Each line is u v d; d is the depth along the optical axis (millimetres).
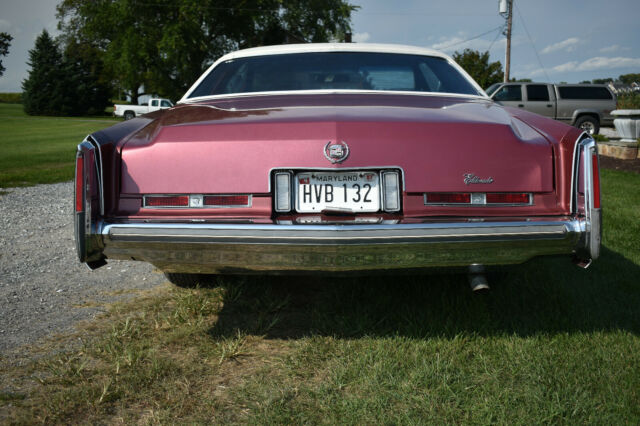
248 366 2344
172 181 2203
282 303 2965
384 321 2738
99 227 2133
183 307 2934
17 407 2031
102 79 52125
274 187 2186
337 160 2148
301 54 3316
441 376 2188
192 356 2434
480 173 2203
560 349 2416
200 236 2066
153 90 44094
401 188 2189
